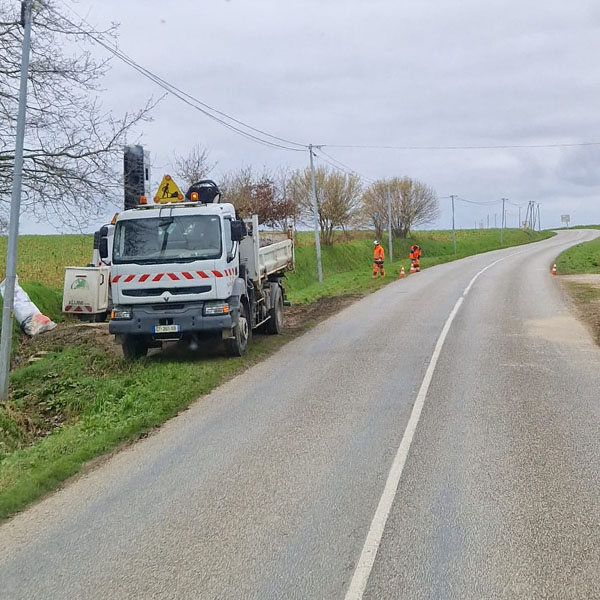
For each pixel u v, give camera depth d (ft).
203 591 16.51
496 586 16.16
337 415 32.35
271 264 59.41
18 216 40.47
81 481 25.46
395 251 226.79
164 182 49.11
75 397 41.14
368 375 40.91
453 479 23.35
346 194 187.32
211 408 35.32
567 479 23.06
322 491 22.75
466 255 201.98
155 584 16.97
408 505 21.21
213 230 45.47
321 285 114.73
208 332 46.57
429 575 16.76
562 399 33.81
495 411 31.89
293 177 186.19
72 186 49.88
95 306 65.92
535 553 17.78
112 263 45.60
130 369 45.62
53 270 88.07
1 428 36.27
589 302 75.15
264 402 35.81
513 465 24.56
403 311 71.00
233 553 18.48
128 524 20.89
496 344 49.60
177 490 23.62
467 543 18.45
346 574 16.99
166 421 33.50
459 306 73.15
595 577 16.47
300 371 43.16
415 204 243.40
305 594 16.14
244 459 26.58
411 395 35.55
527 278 107.96
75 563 18.40
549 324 59.11
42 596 16.70
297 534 19.47
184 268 44.83
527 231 385.91
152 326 45.14
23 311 61.16
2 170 49.24
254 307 53.21
